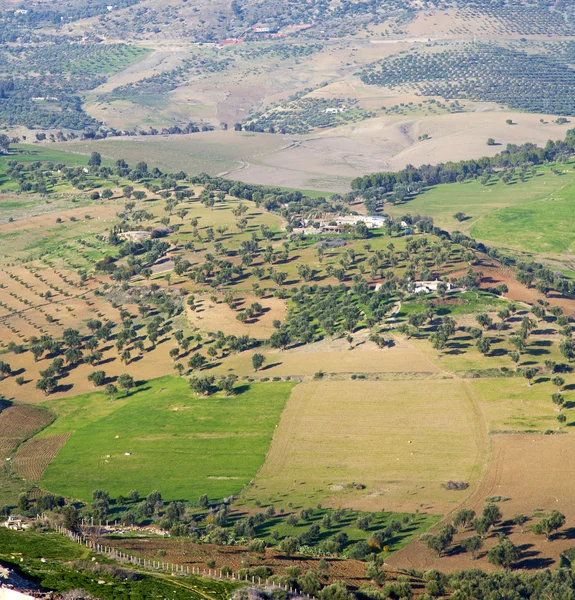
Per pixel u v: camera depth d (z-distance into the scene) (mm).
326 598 186125
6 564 177375
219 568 199250
